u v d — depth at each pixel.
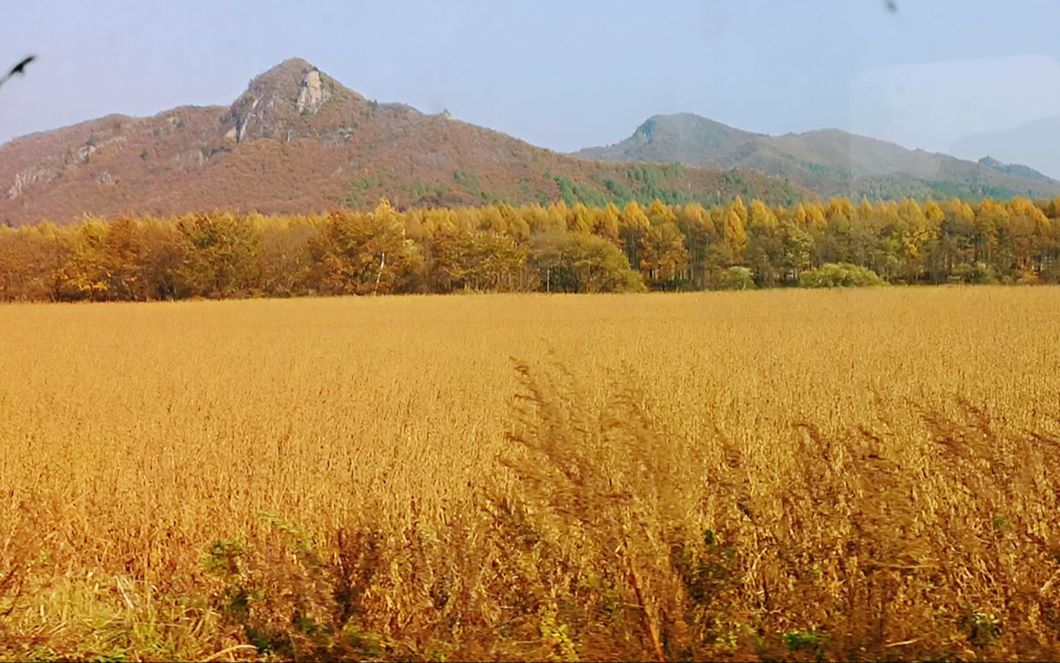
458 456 8.88
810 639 4.55
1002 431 8.17
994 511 5.58
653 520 4.90
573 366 18.33
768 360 19.02
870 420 10.38
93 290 66.62
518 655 4.55
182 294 68.12
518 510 5.70
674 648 4.45
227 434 10.87
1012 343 21.31
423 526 6.08
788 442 8.80
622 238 84.62
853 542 5.04
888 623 4.51
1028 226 69.81
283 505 7.51
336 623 4.89
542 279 73.31
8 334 32.75
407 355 22.88
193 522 7.32
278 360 22.25
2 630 5.12
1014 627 4.64
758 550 5.46
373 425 11.17
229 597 5.28
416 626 4.82
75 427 11.83
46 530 7.17
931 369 16.42
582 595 5.20
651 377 15.52
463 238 71.62
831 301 42.88
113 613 5.47
